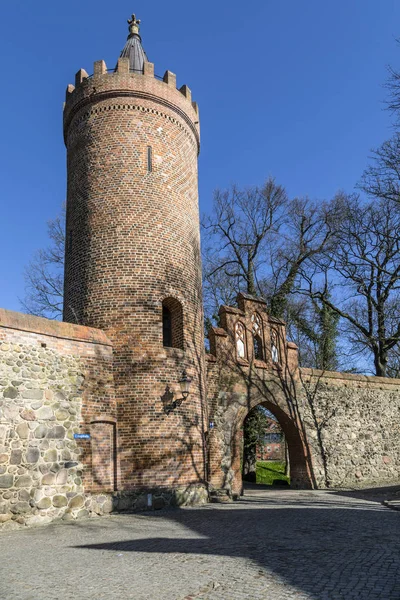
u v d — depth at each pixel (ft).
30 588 24.25
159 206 61.87
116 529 41.22
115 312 56.75
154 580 24.91
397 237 92.27
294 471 78.89
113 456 52.49
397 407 94.02
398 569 24.76
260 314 76.69
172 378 56.49
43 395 47.83
